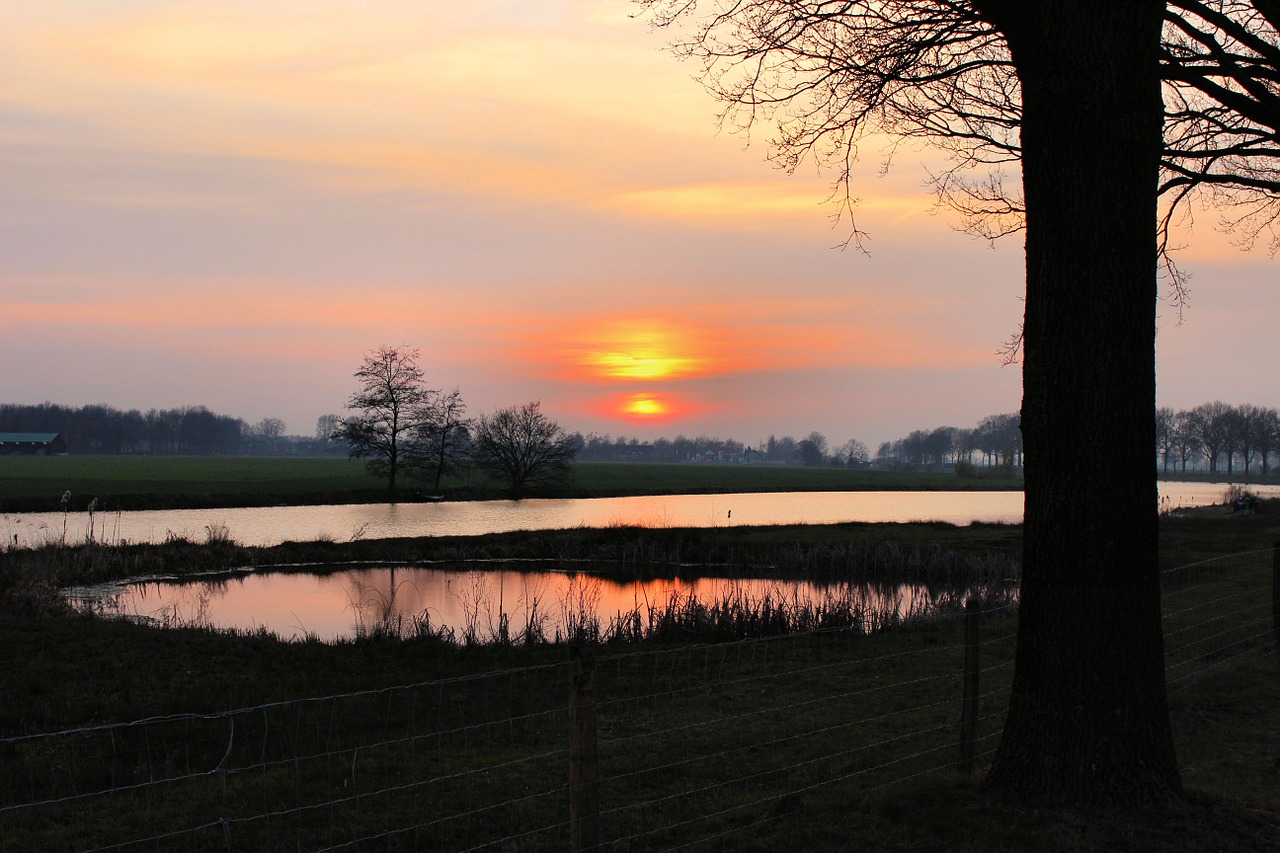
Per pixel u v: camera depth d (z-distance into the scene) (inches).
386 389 2805.1
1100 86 242.8
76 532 1716.3
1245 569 903.1
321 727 422.9
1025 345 259.0
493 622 847.7
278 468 4815.5
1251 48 368.8
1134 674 242.7
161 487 2945.4
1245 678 435.2
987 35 351.6
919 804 253.1
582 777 194.5
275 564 1376.7
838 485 4510.3
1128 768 239.0
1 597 767.7
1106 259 244.4
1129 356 245.6
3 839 275.4
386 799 309.4
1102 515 243.8
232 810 302.4
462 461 3011.8
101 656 546.0
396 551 1469.0
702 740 376.5
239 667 550.6
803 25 363.9
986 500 3491.6
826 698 449.1
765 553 1423.5
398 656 623.2
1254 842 219.3
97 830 283.7
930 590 1076.5
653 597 1039.0
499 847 264.1
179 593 1071.0
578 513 2423.7
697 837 260.5
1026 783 246.4
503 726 421.4
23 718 423.8
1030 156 255.4
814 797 285.7
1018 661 256.4
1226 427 6801.2
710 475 5511.8
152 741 395.5
